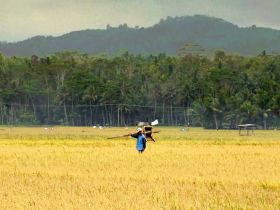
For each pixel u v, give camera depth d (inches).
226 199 968.3
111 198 970.7
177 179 1214.3
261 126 7111.2
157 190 1056.2
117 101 7529.5
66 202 928.9
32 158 1754.4
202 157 1791.3
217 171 1402.6
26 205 903.1
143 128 2011.6
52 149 2218.3
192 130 6323.8
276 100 6929.1
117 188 1081.4
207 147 2422.5
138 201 944.9
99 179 1218.0
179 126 7416.3
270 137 4178.2
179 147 2393.0
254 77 7440.9
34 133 4768.7
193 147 2406.5
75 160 1688.0
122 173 1343.5
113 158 1750.7
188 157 1790.1
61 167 1491.1
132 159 1715.1
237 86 7411.4
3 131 5383.9
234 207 906.1
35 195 992.9
